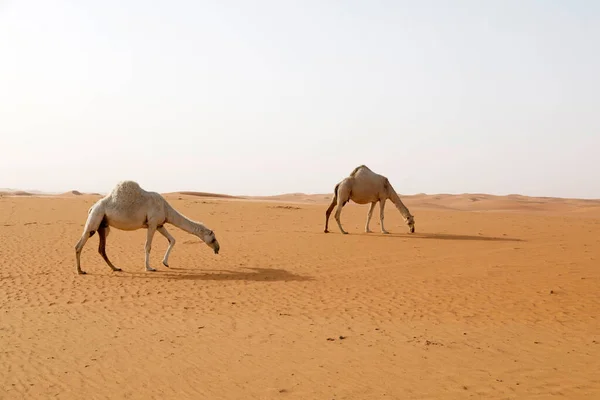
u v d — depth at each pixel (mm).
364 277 13750
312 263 15984
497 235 21922
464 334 8570
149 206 14625
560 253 16641
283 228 25891
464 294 11500
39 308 10719
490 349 7750
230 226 26906
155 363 7391
